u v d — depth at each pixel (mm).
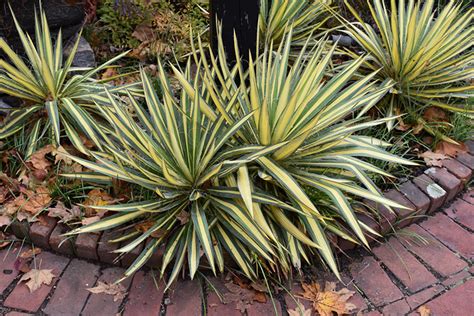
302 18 2832
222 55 2201
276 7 2672
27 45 2324
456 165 2434
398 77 2600
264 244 1750
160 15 3047
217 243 1897
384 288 1987
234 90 2105
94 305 1870
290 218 2023
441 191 2281
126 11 2908
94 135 2137
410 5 2693
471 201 2393
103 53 2924
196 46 2984
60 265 2004
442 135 2506
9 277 1956
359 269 2059
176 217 1924
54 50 2619
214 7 2418
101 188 2143
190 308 1873
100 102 2342
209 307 1877
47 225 2027
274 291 1938
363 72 2721
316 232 1890
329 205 2027
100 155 2053
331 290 1947
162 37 2984
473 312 1904
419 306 1923
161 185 1912
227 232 1935
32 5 2576
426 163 2416
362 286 1991
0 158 2260
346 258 2104
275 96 2045
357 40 2664
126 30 2955
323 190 1886
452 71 2559
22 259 2010
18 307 1856
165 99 1880
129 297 1898
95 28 2889
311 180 1936
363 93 2127
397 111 2586
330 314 1863
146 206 1885
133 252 1956
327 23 3135
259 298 1906
